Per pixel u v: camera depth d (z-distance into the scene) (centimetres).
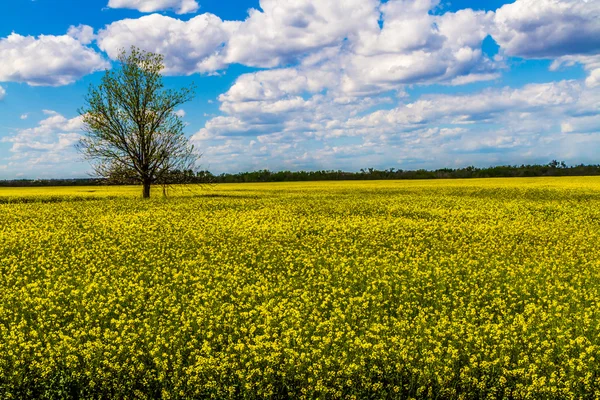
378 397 714
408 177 11394
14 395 738
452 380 750
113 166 4112
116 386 739
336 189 5619
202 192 5325
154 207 3288
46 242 1969
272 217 2745
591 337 905
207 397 725
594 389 723
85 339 913
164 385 739
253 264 1602
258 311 1062
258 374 750
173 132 4216
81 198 4319
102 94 4081
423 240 2023
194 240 1997
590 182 6162
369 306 1131
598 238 2011
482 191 4666
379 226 2345
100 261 1585
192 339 907
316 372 742
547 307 1091
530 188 4853
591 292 1208
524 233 2166
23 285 1350
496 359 769
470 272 1417
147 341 881
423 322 953
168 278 1389
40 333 934
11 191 6350
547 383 734
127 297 1184
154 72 4188
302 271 1450
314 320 1000
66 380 752
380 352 805
